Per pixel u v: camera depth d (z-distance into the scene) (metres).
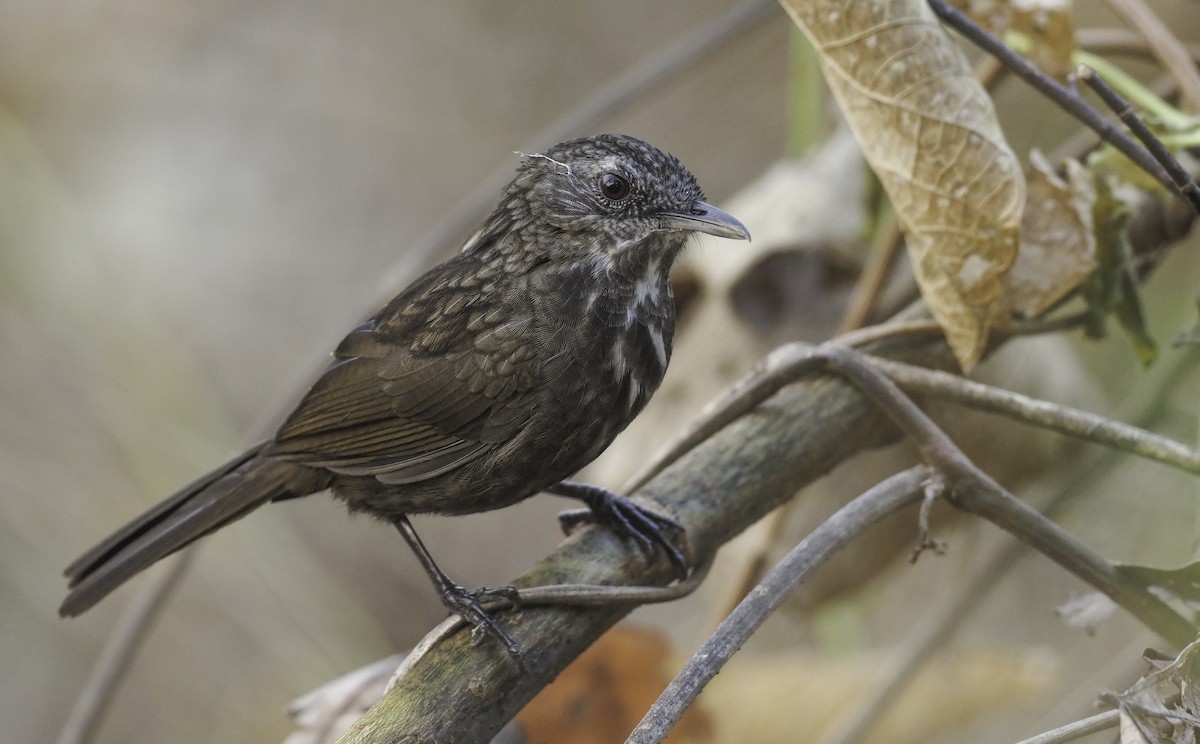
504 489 7.86
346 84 19.30
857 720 8.34
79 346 16.17
